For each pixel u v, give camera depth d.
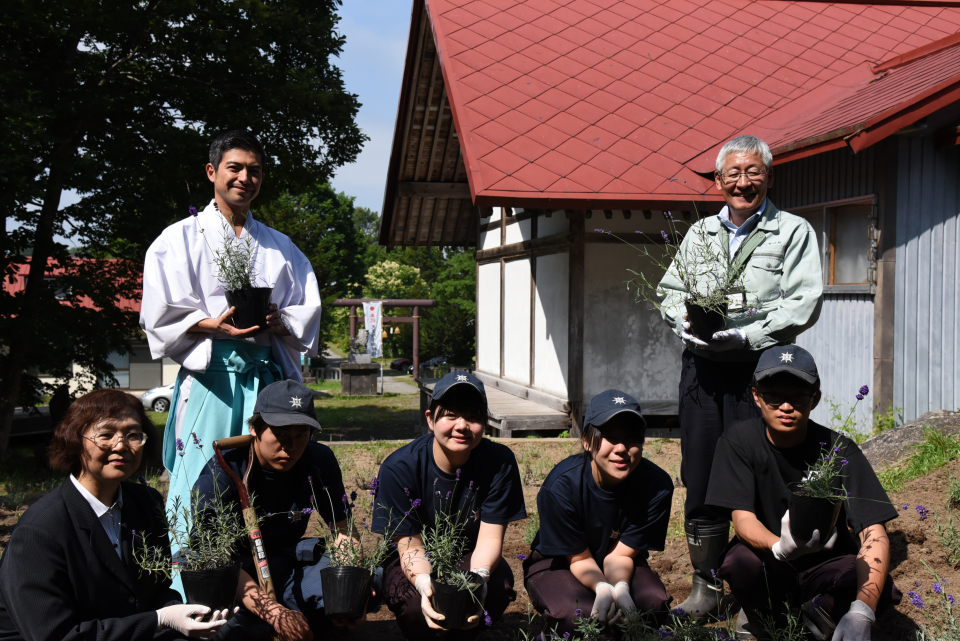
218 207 3.73
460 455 3.13
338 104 12.92
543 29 12.25
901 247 8.05
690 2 13.52
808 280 3.47
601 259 10.30
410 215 16.59
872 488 2.95
